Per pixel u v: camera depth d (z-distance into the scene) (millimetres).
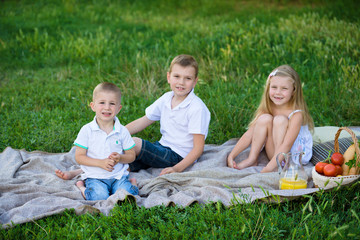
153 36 9281
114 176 3510
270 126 3941
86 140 3520
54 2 12609
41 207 3039
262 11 11047
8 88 6398
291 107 3949
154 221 2848
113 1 13219
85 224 2785
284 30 7953
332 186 3076
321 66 6488
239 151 4090
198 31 8875
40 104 5719
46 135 4633
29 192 3377
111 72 6969
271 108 4070
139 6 12859
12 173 3742
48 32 9594
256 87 5891
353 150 3172
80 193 3375
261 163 4086
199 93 5785
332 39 7324
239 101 5520
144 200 3236
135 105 5512
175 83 3811
